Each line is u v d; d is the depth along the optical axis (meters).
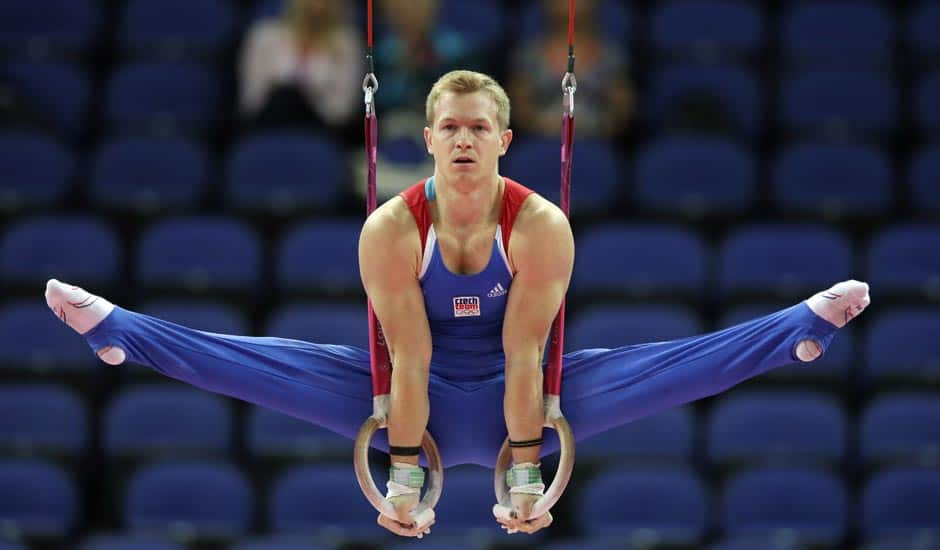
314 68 35.94
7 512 28.52
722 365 18.17
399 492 17.44
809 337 17.73
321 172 34.75
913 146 37.34
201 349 18.14
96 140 36.88
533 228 17.27
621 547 27.00
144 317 18.06
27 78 37.06
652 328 30.69
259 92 36.12
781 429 29.89
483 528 28.67
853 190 35.31
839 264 32.66
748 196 34.84
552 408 17.75
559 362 17.80
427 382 17.59
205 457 29.59
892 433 29.95
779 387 31.22
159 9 39.50
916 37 39.59
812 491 28.86
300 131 35.75
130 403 29.81
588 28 36.62
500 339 18.16
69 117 36.91
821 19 39.72
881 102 37.62
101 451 30.03
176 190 34.84
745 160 35.16
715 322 32.00
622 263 32.56
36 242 32.50
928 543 27.66
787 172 35.41
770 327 17.98
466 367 18.23
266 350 18.45
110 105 37.25
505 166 34.75
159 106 37.34
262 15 39.16
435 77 35.84
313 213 34.06
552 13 36.75
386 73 35.94
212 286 31.97
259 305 32.28
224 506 28.56
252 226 33.84
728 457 29.72
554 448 18.88
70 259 32.44
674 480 28.72
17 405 29.78
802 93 37.69
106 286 32.09
